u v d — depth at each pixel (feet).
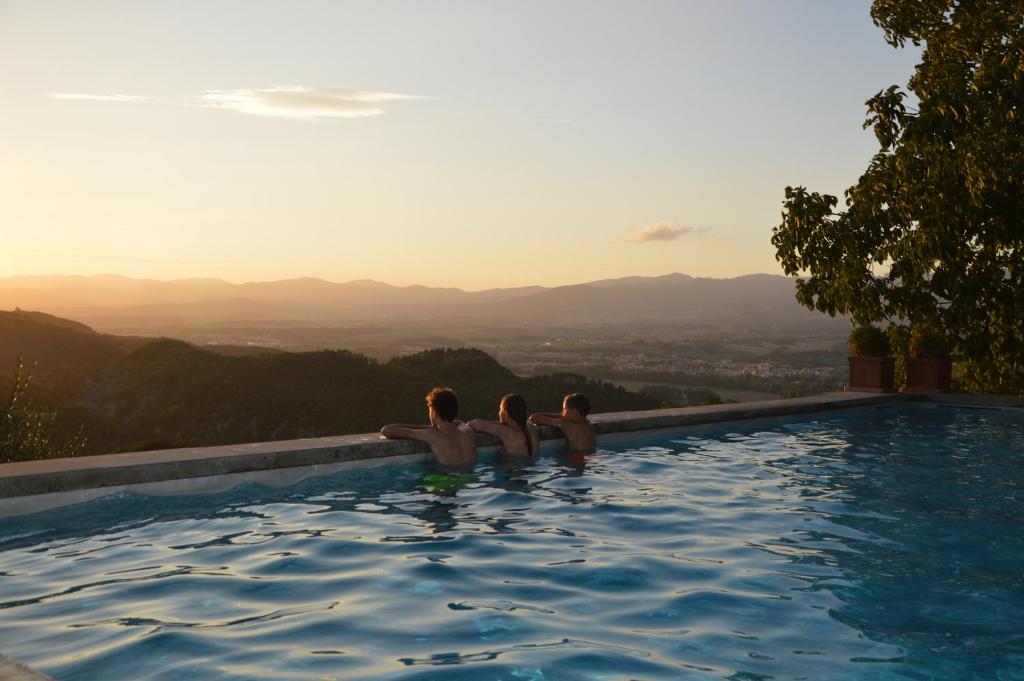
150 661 9.60
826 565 14.33
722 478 22.35
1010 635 11.01
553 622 11.21
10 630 10.69
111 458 18.86
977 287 47.80
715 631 11.00
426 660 9.72
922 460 25.40
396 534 16.06
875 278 50.49
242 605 11.78
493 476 21.97
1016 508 18.85
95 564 13.84
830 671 9.67
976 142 40.86
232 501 18.70
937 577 13.69
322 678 9.11
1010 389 55.72
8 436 26.58
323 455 21.02
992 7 44.96
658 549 15.24
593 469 23.25
